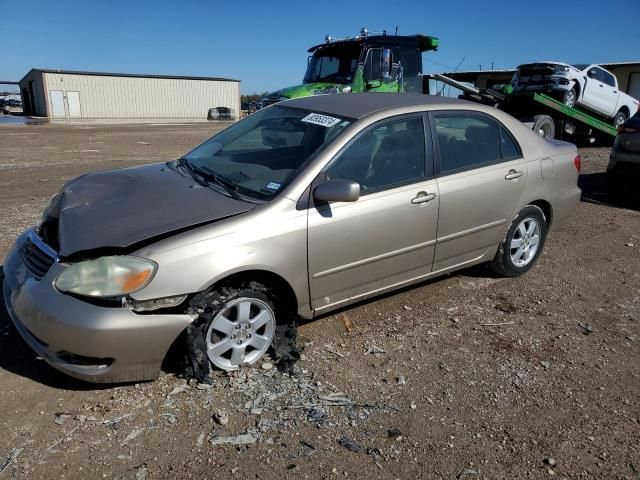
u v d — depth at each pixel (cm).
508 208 473
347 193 338
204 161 427
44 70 4656
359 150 380
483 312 443
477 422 304
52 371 338
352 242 370
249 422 296
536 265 557
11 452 270
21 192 837
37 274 321
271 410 306
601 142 1669
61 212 347
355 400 319
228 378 333
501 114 482
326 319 419
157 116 5278
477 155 453
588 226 714
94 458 268
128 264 296
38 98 4947
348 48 1165
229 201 347
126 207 344
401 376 346
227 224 322
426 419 305
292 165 369
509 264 500
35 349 312
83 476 257
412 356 371
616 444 290
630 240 658
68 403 308
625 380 351
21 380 328
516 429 299
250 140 429
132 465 264
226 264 315
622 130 845
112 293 293
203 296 317
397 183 396
